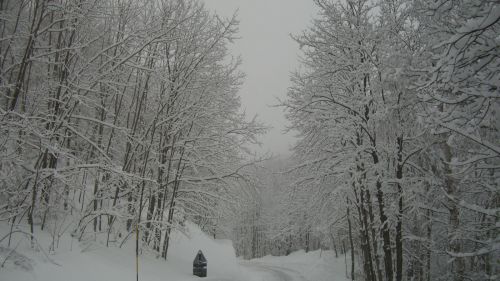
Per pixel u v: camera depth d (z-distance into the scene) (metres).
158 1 12.14
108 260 8.88
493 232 9.77
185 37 12.64
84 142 11.85
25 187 8.33
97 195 10.16
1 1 8.30
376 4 11.23
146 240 11.94
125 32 10.88
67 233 9.15
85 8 9.41
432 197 11.48
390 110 9.40
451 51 4.76
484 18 4.35
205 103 13.49
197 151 13.62
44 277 6.23
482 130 7.90
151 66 11.75
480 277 10.43
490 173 8.02
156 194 11.66
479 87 5.41
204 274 11.30
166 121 12.63
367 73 10.88
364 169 11.09
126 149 12.47
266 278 18.83
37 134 7.28
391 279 10.13
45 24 9.80
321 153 12.88
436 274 14.95
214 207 14.52
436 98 5.61
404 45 10.46
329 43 12.08
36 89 8.66
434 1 5.66
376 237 13.16
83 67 9.25
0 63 8.65
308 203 14.08
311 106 12.23
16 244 6.93
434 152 10.02
